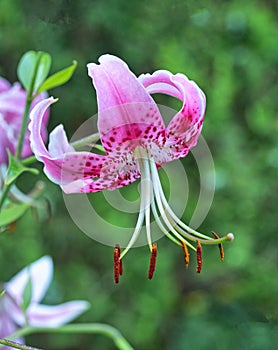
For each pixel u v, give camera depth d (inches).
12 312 35.8
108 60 26.7
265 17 79.9
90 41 70.1
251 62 79.4
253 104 80.4
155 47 73.8
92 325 33.6
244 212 77.4
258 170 78.3
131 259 73.9
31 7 66.3
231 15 78.4
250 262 76.8
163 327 75.0
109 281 73.9
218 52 78.1
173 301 76.0
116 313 73.8
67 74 30.0
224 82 77.9
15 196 33.8
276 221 77.3
